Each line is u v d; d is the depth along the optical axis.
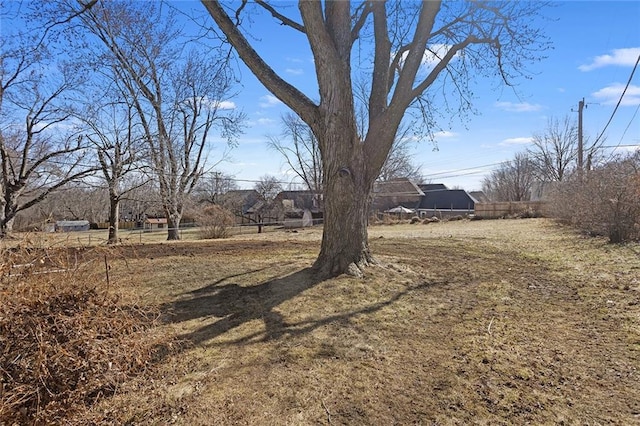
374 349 3.29
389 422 2.29
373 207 37.69
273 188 36.19
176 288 4.95
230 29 5.29
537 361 3.10
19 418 2.24
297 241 10.02
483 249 8.75
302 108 5.29
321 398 2.55
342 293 4.63
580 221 11.52
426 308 4.36
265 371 2.90
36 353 2.40
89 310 2.83
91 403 2.48
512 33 6.16
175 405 2.47
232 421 2.31
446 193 47.31
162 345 3.22
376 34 5.79
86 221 22.14
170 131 15.05
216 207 17.88
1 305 2.42
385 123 5.30
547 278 5.95
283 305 4.29
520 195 46.59
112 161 12.30
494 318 4.12
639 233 8.84
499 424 2.27
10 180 12.07
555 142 35.84
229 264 6.23
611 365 3.02
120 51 12.94
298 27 5.92
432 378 2.81
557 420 2.30
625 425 2.25
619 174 9.85
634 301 4.57
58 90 12.16
